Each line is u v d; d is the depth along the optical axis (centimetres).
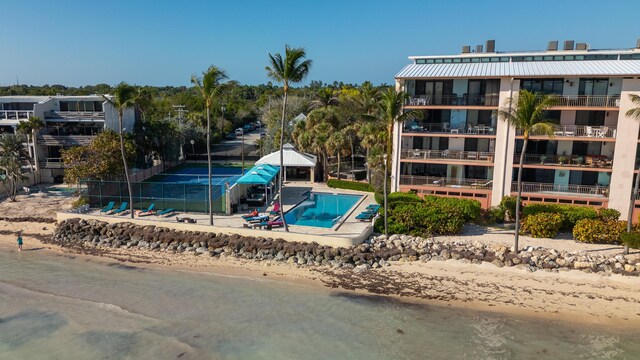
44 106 5900
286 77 3288
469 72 4128
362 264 3131
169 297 2725
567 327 2358
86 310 2562
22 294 2770
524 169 4144
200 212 4144
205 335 2295
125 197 4228
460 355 2117
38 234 3903
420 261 3156
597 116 3922
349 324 2403
